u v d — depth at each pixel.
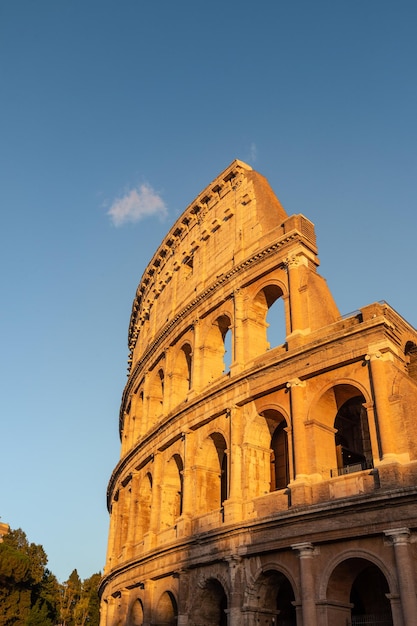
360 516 35.75
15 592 87.56
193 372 57.09
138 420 74.31
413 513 33.69
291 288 48.59
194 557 46.41
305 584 36.72
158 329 73.31
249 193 60.78
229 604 41.38
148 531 56.25
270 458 49.69
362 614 42.91
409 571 32.75
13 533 124.69
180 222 71.12
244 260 54.34
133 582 56.19
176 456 56.84
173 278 71.06
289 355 44.62
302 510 38.28
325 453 41.69
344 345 41.81
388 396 38.50
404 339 42.53
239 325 52.84
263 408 46.34
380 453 37.19
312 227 52.47
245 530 42.06
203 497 50.59
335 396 43.41
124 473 69.75
